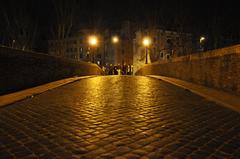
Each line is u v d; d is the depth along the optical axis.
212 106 7.75
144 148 4.14
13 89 11.09
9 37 39.81
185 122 5.81
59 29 32.12
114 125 5.54
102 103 8.33
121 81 16.61
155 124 5.62
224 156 3.83
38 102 8.62
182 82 14.27
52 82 14.80
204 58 12.37
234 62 9.48
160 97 9.55
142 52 50.47
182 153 3.93
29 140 4.59
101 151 4.02
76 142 4.45
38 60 13.65
